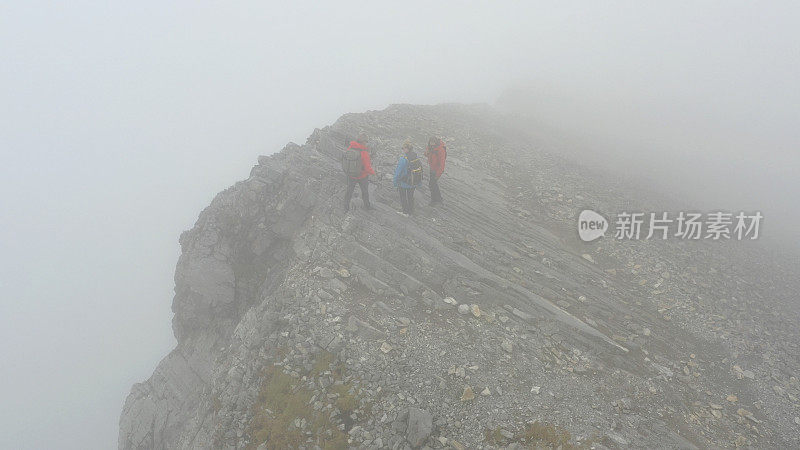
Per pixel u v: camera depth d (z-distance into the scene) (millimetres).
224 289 18453
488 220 18297
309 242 16141
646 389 11461
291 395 11109
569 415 10297
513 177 23750
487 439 9664
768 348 13945
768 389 12180
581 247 18016
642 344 13078
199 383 18828
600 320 13773
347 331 12273
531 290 14438
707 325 14508
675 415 10852
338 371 11398
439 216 17375
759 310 16188
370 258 14750
